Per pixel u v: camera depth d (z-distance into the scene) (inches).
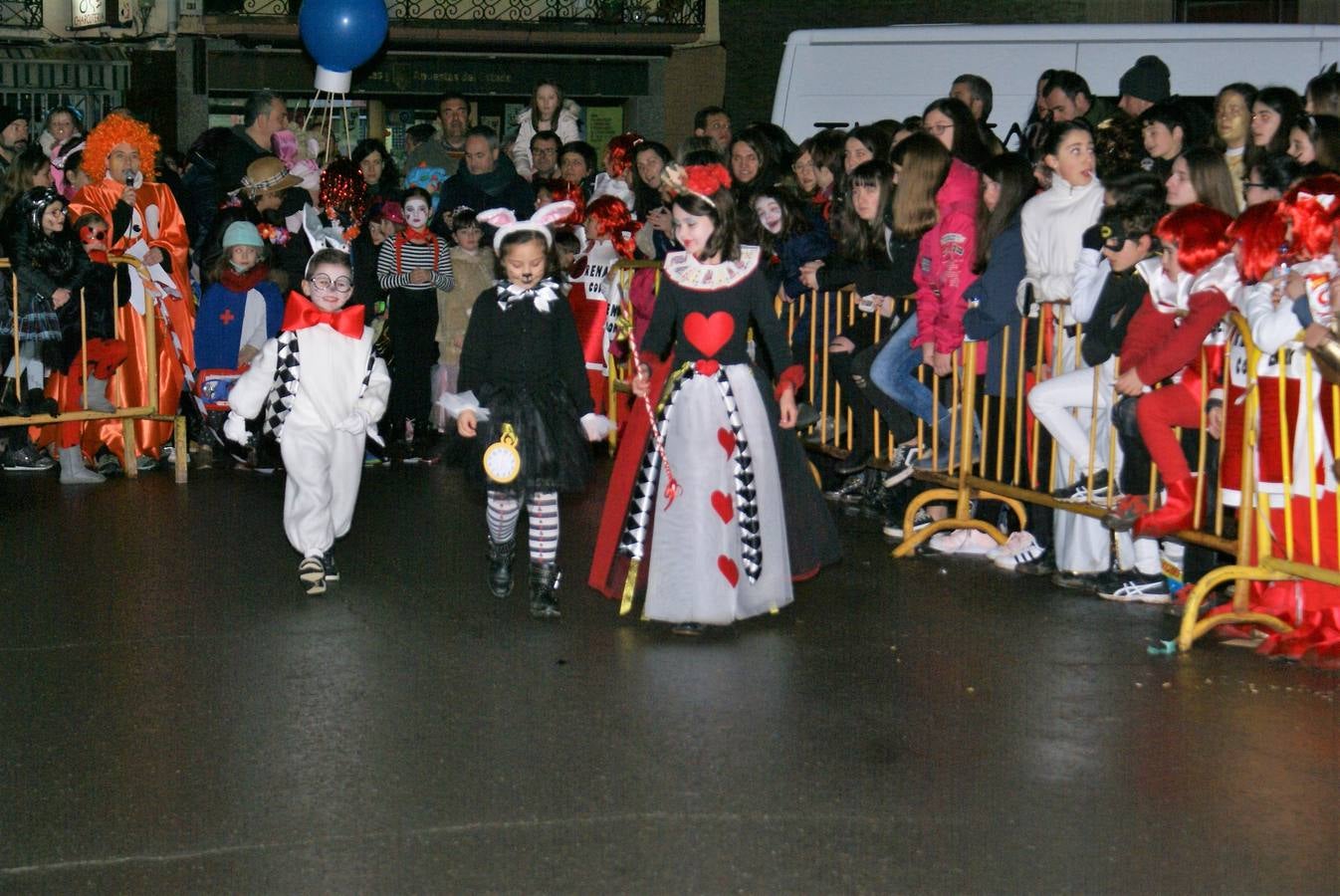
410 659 239.9
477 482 259.6
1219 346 257.8
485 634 253.4
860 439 341.1
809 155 370.6
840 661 239.9
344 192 420.8
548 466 255.8
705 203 250.7
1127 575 277.4
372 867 167.2
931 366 313.6
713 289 251.9
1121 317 267.1
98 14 792.3
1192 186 269.9
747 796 186.5
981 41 470.3
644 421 257.3
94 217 381.7
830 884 163.9
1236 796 187.3
